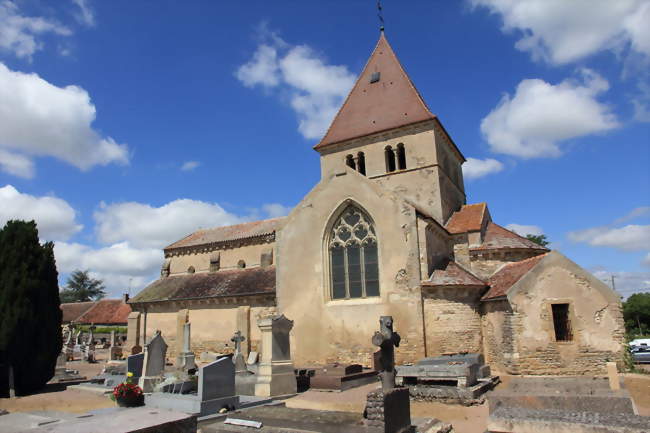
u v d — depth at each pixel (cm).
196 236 4109
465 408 1456
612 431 736
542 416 821
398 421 1035
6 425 899
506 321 2083
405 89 3309
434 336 2230
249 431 1063
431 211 2903
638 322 6538
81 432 746
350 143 3284
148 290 3659
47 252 2184
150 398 1506
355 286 2503
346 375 1947
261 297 2962
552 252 2122
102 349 5234
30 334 2031
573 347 1988
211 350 3086
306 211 2712
